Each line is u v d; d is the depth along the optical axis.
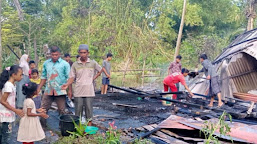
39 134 3.96
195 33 25.12
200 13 24.03
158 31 22.25
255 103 6.81
